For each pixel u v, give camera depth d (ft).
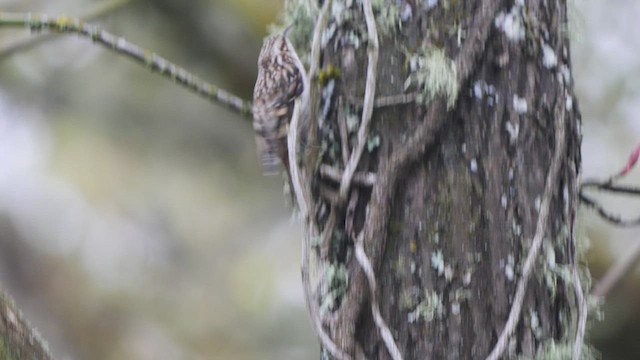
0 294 24.93
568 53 24.91
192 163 28.73
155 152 28.45
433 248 24.75
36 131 28.22
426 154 24.75
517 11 24.79
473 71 24.76
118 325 29.76
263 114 25.17
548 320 24.80
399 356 24.72
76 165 28.37
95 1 27.25
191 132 28.27
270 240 29.55
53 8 27.22
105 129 28.19
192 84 25.11
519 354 24.76
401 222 24.76
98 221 29.19
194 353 28.89
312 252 24.85
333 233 24.84
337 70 24.86
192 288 29.76
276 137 25.18
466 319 24.73
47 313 29.63
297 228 29.53
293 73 25.20
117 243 29.60
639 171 27.12
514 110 24.77
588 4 27.17
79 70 27.99
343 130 24.82
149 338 29.63
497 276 24.75
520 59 24.79
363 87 24.82
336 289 24.82
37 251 29.58
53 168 28.50
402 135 24.77
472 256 24.75
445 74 24.73
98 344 29.53
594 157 27.14
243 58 27.68
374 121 24.79
